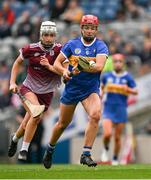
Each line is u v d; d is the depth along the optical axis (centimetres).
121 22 5491
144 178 1912
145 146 4319
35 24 4862
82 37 2309
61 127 2380
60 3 5362
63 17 5347
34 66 2452
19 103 4316
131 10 5594
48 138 4334
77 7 5566
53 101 4456
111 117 3716
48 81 2475
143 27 5369
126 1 5638
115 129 3747
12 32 5519
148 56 4862
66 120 2366
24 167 3009
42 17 5444
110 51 4806
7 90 4628
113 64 3731
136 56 4859
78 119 4397
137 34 5269
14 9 5838
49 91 2489
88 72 2272
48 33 2397
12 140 2588
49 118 4378
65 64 2350
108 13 5694
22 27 5359
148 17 5556
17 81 3825
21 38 5362
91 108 2278
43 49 2430
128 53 4850
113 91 3716
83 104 2314
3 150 4212
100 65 2245
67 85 2314
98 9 5728
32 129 2378
